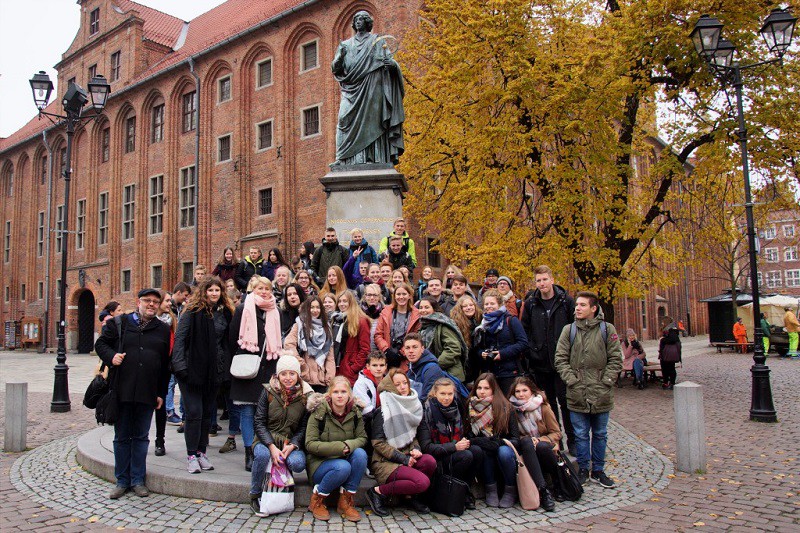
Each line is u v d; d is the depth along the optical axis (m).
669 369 15.84
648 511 5.77
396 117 11.09
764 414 10.73
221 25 36.19
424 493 5.80
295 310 7.07
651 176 16.92
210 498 5.95
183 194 32.56
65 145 41.59
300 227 26.66
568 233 15.28
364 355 6.82
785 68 14.86
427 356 6.44
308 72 26.95
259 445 5.66
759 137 14.33
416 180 18.73
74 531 5.19
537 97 14.89
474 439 6.02
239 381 6.39
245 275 10.80
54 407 12.78
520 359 7.12
